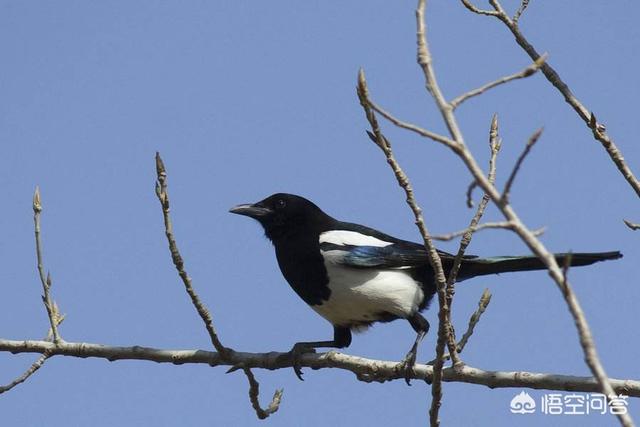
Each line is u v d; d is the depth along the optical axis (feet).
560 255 42.14
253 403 36.83
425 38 22.02
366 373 39.68
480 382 34.14
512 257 45.65
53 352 39.45
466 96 21.40
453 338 34.71
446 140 20.72
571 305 18.95
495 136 34.68
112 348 39.78
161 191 35.19
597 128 35.91
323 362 40.78
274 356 41.37
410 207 31.30
